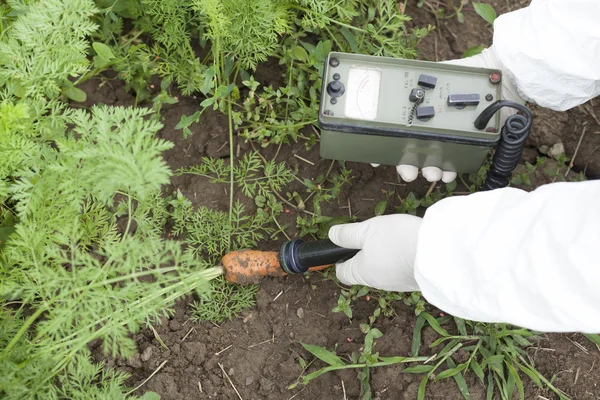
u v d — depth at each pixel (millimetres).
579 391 776
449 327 794
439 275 568
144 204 755
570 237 498
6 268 682
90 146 631
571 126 877
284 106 862
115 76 878
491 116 651
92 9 681
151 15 843
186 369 780
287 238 830
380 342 790
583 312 499
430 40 918
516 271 520
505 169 711
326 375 781
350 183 853
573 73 669
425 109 664
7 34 755
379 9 815
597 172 865
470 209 570
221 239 802
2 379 609
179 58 847
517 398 775
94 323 636
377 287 734
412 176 762
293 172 854
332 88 671
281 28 762
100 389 730
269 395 775
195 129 863
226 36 771
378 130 673
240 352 788
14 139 636
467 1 928
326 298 812
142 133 601
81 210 782
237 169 819
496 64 754
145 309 644
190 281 722
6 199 763
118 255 625
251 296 803
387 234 701
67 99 858
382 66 684
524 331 760
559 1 646
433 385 770
